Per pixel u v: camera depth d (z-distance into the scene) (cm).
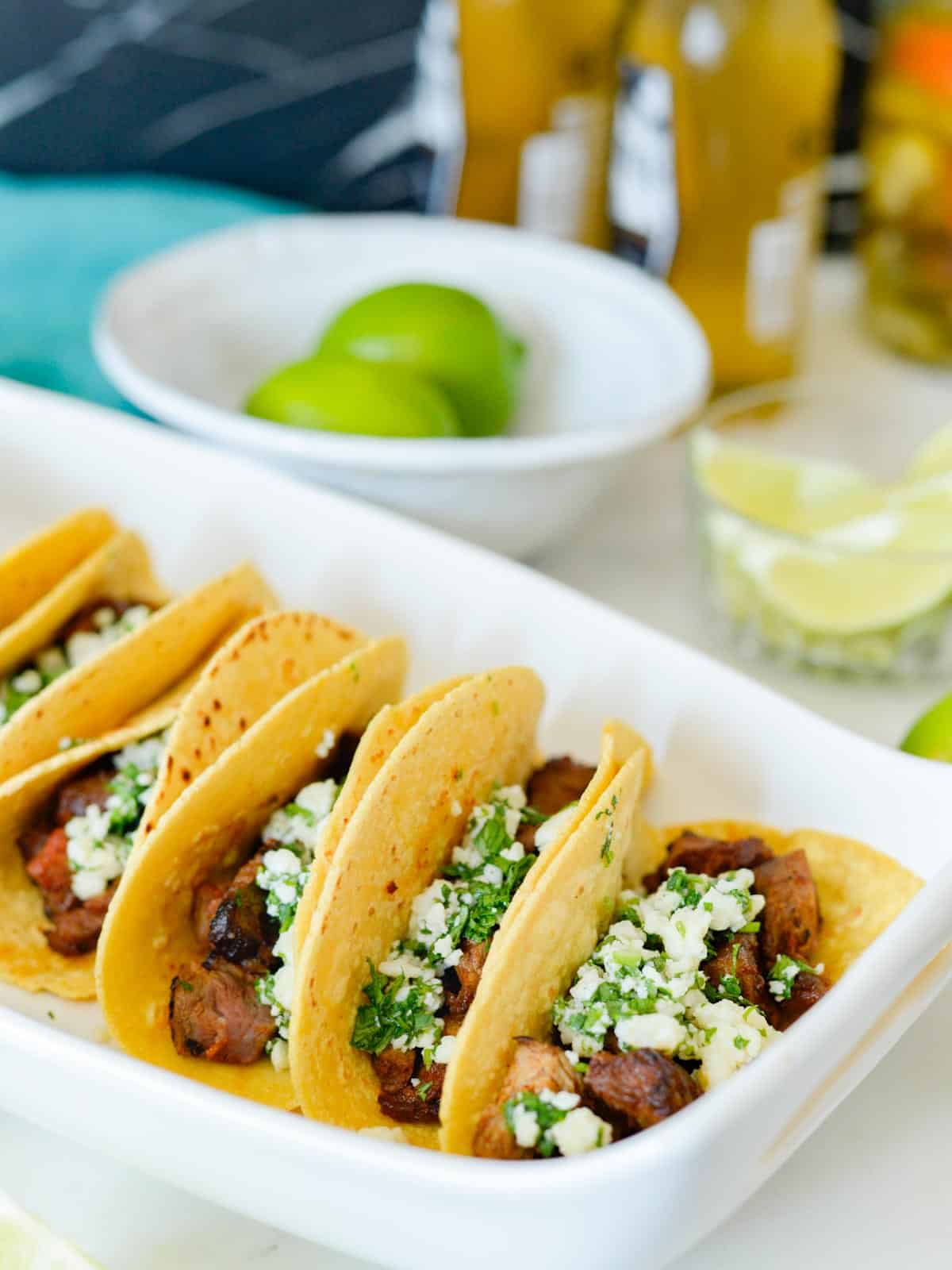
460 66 74
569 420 71
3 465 61
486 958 46
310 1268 46
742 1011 46
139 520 60
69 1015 50
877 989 42
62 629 57
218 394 69
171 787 49
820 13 71
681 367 65
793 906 48
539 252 71
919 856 50
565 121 75
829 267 88
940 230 77
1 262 75
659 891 49
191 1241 46
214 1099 41
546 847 46
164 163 83
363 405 61
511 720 50
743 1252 46
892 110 76
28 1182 47
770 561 61
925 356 80
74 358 72
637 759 47
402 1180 40
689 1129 40
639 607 65
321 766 51
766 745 52
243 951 48
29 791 51
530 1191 40
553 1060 44
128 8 79
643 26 71
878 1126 49
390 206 86
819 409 69
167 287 68
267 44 80
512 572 55
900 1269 46
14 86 80
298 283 71
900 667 62
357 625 58
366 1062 47
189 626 53
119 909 47
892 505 64
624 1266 42
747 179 72
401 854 47
